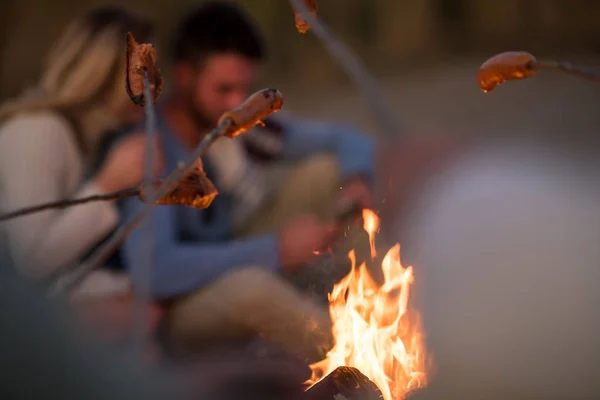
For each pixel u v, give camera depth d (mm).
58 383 848
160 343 2326
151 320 2320
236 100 2701
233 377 1348
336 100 7758
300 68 8953
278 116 3223
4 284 920
